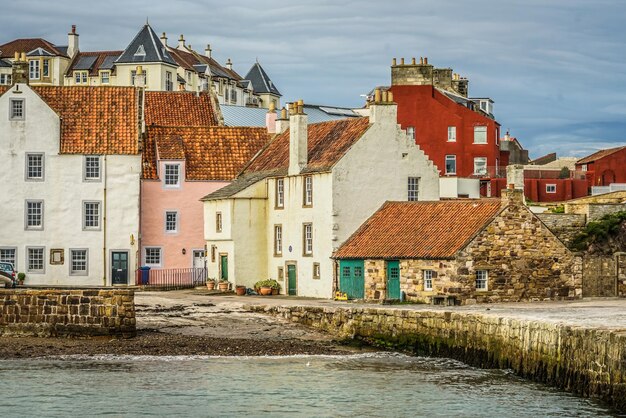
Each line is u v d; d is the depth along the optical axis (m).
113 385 50.00
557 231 75.88
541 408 44.19
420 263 70.75
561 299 71.31
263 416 44.56
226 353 58.78
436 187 80.25
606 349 42.62
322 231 77.81
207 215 87.56
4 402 46.56
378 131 78.44
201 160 91.38
